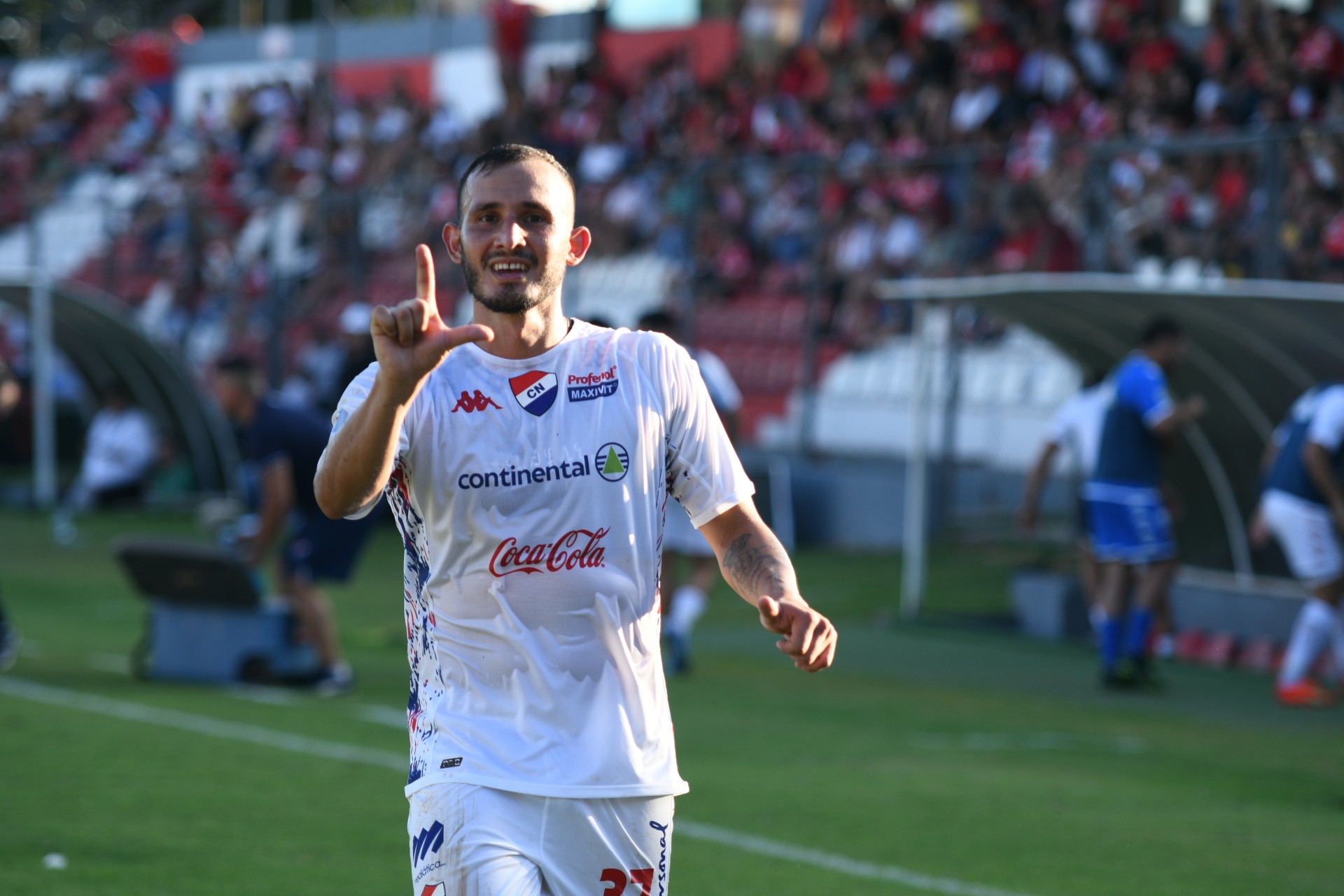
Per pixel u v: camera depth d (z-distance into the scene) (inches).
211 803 401.4
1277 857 367.9
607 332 196.1
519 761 187.3
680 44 1777.8
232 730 498.9
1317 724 567.8
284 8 2532.0
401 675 624.7
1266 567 766.5
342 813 393.7
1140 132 1026.7
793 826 390.9
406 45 1969.7
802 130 1298.0
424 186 1241.4
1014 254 1008.9
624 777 189.3
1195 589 764.0
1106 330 746.2
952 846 373.7
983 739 522.0
